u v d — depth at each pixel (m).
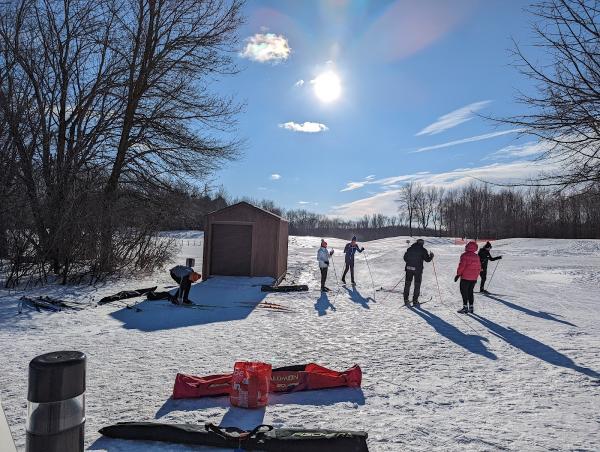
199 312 10.89
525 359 6.95
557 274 23.73
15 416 4.36
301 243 62.88
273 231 18.83
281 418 4.45
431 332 9.05
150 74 19.86
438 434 4.12
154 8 19.62
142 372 5.94
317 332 8.88
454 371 6.27
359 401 5.00
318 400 5.01
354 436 3.64
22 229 14.66
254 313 11.01
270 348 7.45
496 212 87.94
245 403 4.70
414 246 13.08
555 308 12.73
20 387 5.23
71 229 15.08
